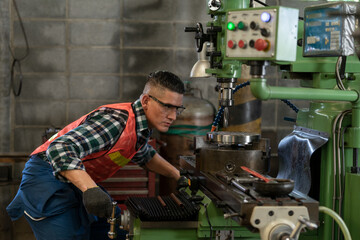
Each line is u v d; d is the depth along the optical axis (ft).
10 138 11.44
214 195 5.27
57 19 11.28
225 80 5.90
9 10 11.15
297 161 5.95
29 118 11.44
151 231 5.39
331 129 5.50
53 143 5.44
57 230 6.05
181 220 5.42
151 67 11.59
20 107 11.40
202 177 5.75
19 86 11.32
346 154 5.53
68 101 11.50
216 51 5.86
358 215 5.26
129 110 6.07
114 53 11.48
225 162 5.57
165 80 5.93
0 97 11.24
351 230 5.38
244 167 5.38
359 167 5.43
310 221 3.97
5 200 10.01
